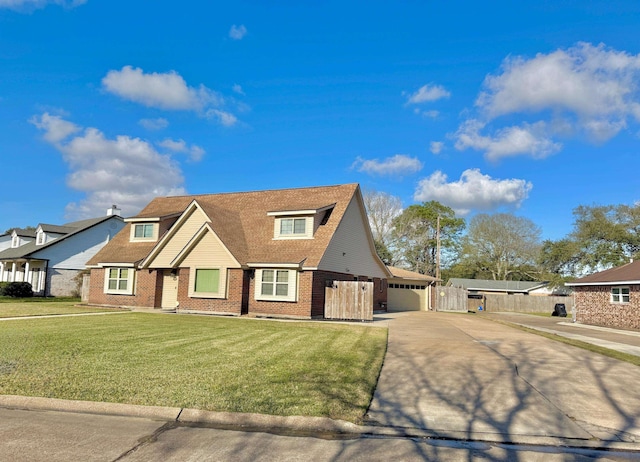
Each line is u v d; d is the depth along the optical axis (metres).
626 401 6.78
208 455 4.55
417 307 34.78
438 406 6.38
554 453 4.91
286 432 5.34
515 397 6.88
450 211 54.28
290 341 11.97
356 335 13.73
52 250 33.00
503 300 40.47
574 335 16.53
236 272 20.05
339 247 21.95
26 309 20.56
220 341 11.55
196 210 21.94
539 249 53.06
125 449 4.65
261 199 25.02
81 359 8.65
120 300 23.16
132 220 24.34
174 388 6.68
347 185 23.92
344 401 6.32
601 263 44.81
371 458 4.60
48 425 5.35
